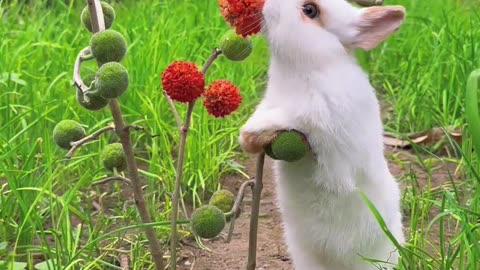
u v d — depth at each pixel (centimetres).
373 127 101
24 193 125
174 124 150
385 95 176
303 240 105
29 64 161
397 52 186
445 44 170
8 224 123
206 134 142
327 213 103
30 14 202
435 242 124
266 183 142
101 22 98
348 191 101
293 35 98
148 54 159
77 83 94
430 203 127
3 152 131
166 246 124
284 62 99
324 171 100
